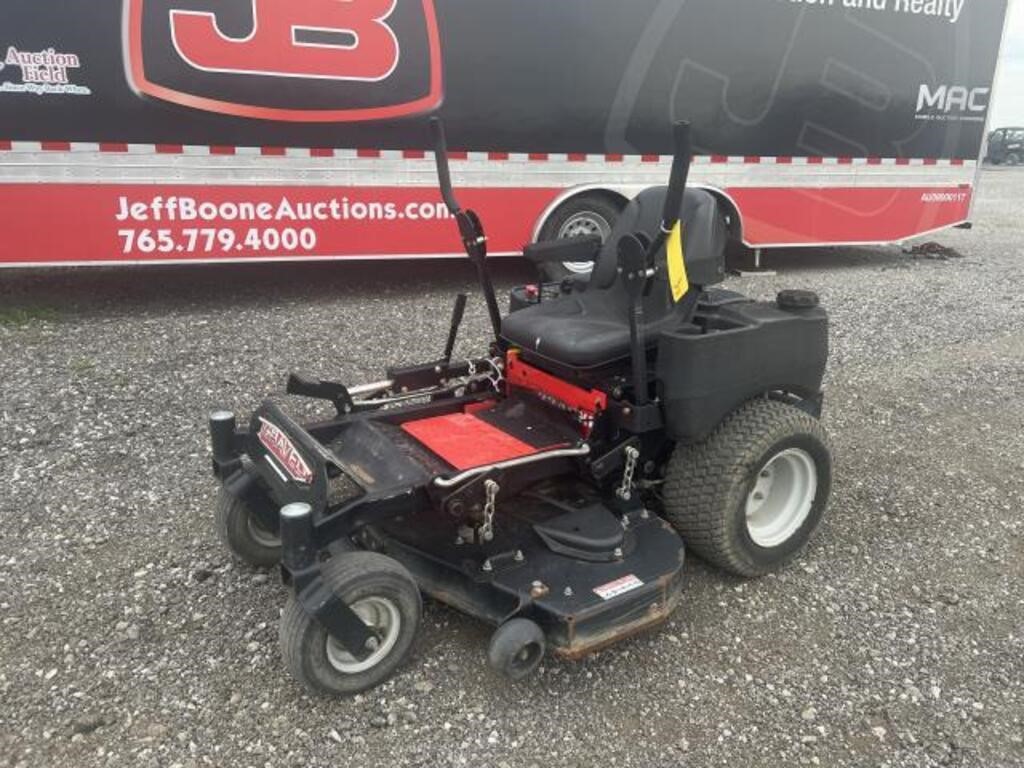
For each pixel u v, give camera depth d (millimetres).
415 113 6773
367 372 5289
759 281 8477
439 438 3145
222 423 3000
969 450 4469
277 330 6102
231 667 2703
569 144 7395
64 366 5211
